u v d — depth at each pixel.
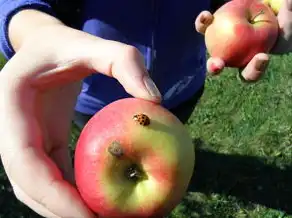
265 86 0.64
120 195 0.19
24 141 0.20
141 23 0.33
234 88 0.64
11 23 0.24
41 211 0.20
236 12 0.32
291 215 0.53
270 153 0.58
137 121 0.19
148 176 0.19
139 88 0.20
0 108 0.21
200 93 0.42
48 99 0.22
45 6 0.26
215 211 0.53
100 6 0.32
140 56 0.20
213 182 0.56
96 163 0.19
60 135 0.23
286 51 0.33
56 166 0.21
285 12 0.32
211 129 0.60
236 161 0.57
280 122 0.61
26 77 0.21
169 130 0.19
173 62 0.36
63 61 0.21
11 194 0.53
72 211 0.20
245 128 0.60
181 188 0.20
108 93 0.37
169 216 0.53
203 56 0.39
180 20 0.34
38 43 0.22
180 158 0.19
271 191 0.55
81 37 0.22
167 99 0.38
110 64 0.20
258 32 0.31
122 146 0.19
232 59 0.32
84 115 0.38
